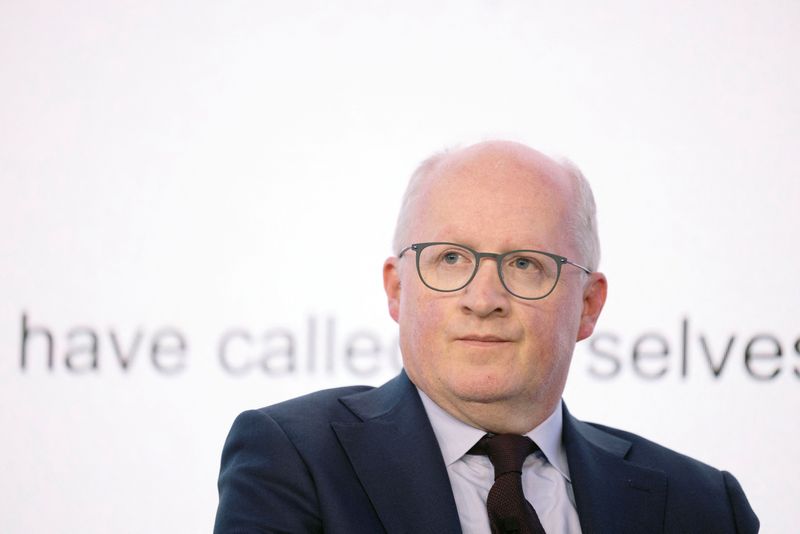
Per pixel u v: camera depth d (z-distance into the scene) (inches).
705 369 379.9
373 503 210.4
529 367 217.2
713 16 393.7
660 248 385.1
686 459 245.8
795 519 374.6
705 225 385.7
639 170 388.2
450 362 217.8
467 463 221.8
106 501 370.6
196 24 390.0
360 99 388.8
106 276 378.9
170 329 377.7
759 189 387.5
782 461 376.5
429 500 211.2
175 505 371.9
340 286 379.9
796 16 393.1
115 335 377.1
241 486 213.5
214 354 377.4
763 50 392.5
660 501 230.1
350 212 383.2
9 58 384.5
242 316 378.6
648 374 378.3
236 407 375.6
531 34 392.5
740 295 383.2
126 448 372.8
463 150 230.1
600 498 224.1
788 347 381.7
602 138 389.4
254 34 390.6
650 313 382.0
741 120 390.0
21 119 382.6
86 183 382.0
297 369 377.1
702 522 230.1
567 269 223.5
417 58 390.9
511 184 222.2
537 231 220.2
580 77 391.5
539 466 227.0
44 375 374.0
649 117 390.0
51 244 379.2
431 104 389.4
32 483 369.7
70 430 372.5
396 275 239.5
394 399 230.1
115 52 387.9
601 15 395.2
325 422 222.4
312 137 386.3
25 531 368.2
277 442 216.4
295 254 381.1
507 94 390.6
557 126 389.7
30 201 380.2
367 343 378.0
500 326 215.3
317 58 390.0
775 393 378.9
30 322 375.9
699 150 388.5
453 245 219.0
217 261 380.5
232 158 384.2
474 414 220.7
